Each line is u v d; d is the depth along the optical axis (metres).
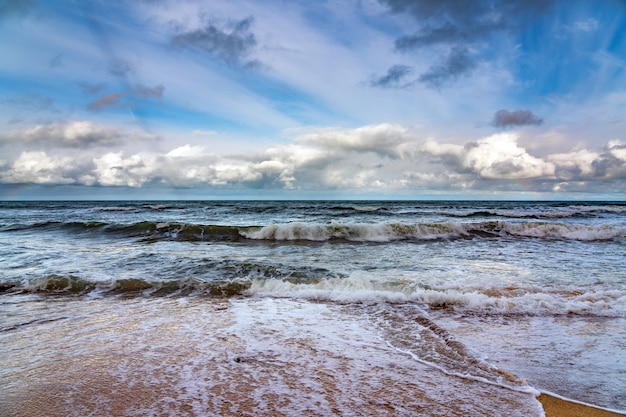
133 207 41.88
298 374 3.29
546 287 6.95
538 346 4.09
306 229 15.06
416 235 15.71
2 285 6.92
